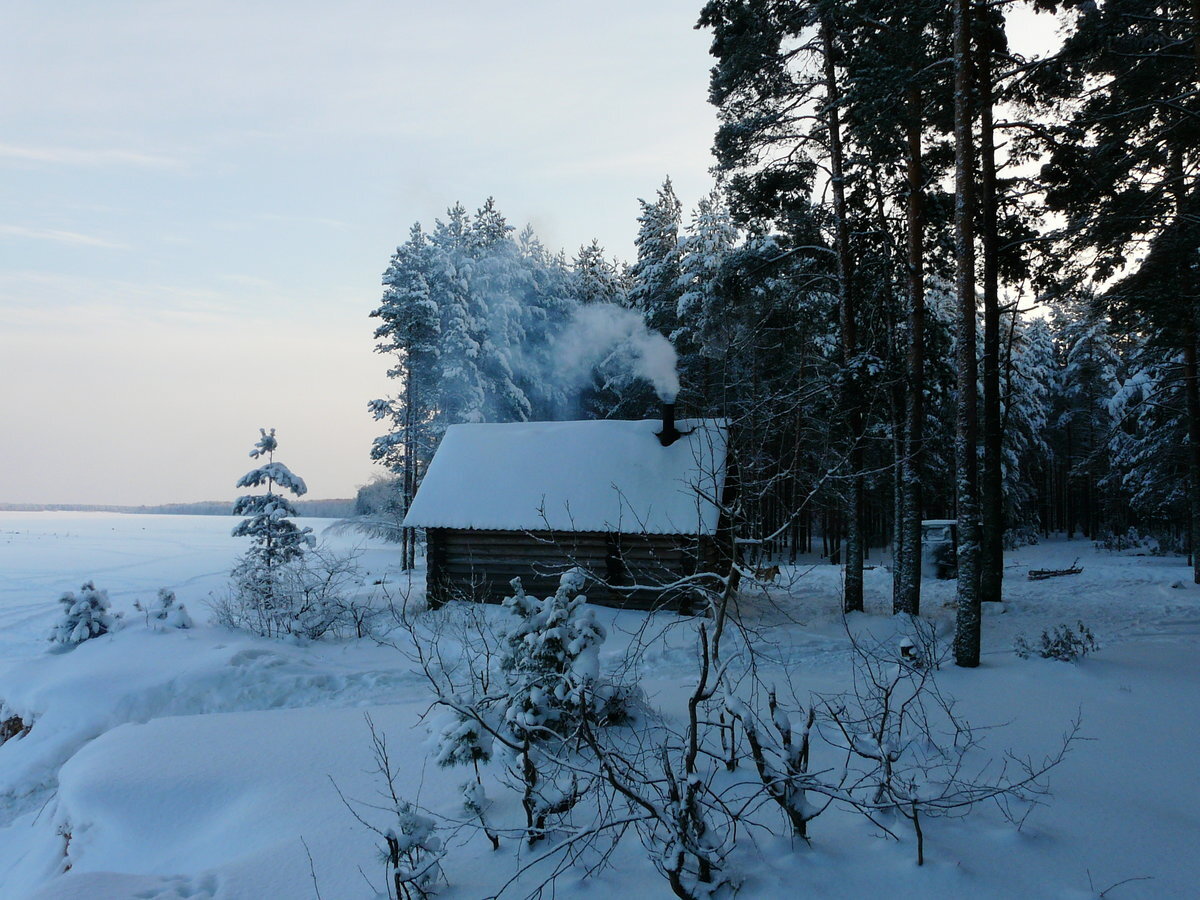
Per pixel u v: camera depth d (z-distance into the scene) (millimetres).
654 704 7891
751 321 18719
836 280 16406
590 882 4059
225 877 4539
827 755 5980
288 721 8180
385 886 4273
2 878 6523
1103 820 4801
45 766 9055
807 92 15648
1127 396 29109
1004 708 7633
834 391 14672
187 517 119000
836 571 24016
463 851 4645
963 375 10281
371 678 10789
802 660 11062
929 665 6711
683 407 26047
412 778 6176
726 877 3850
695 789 3805
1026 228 16297
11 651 16953
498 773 6043
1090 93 14352
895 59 12914
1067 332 43969
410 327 32438
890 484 26438
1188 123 13867
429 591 16672
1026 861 4199
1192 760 6035
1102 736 6645
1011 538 40062
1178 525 33719
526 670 5824
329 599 14492
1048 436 45906
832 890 3842
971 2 11336
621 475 16266
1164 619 14148
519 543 16234
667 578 14852
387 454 34469
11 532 62188
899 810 4602
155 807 6121
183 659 11383
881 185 15711
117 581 29172
